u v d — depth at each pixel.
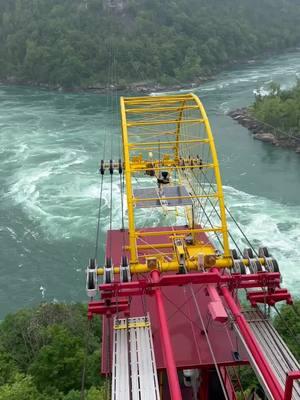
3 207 72.06
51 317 43.25
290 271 54.59
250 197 74.31
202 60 191.50
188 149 32.22
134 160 25.98
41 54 179.50
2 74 192.00
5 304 51.66
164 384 16.22
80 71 172.50
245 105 129.38
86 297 52.56
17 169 86.81
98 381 33.25
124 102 22.23
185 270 16.69
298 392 11.45
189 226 23.20
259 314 15.34
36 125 115.06
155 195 21.81
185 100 22.64
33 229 65.81
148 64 176.50
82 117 123.75
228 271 17.30
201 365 14.62
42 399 29.98
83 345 36.62
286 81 159.25
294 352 33.44
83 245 61.69
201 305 17.31
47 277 55.97
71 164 88.56
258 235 62.53
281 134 101.62
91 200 73.31
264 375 11.81
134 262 16.64
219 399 16.58
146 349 13.48
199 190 26.39
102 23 198.38
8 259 59.34
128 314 15.62
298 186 78.19
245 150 96.06
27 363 37.62
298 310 38.50
